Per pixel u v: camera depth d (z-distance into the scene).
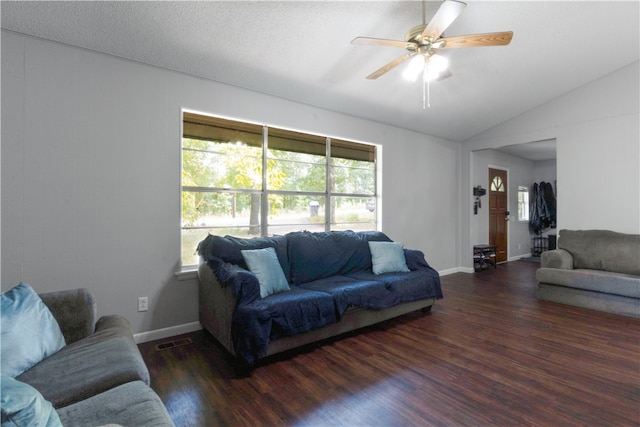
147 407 1.17
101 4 2.15
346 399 1.92
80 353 1.55
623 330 2.98
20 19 2.16
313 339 2.58
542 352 2.53
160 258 2.84
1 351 1.34
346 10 2.47
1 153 2.20
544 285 3.97
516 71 3.76
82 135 2.48
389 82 3.62
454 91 4.04
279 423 1.71
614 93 4.02
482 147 5.45
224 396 1.96
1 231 2.20
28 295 1.63
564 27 3.06
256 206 3.50
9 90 2.22
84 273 2.49
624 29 3.17
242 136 3.38
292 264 3.21
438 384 2.08
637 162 3.87
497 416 1.75
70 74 2.44
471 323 3.20
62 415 1.11
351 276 3.38
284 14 2.45
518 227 7.27
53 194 2.37
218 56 2.81
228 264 2.67
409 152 4.96
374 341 2.77
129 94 2.68
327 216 4.08
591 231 4.08
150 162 2.78
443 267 5.50
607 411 1.79
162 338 2.84
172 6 2.26
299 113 3.74
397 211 4.77
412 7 2.49
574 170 4.37
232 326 2.28
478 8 2.70
